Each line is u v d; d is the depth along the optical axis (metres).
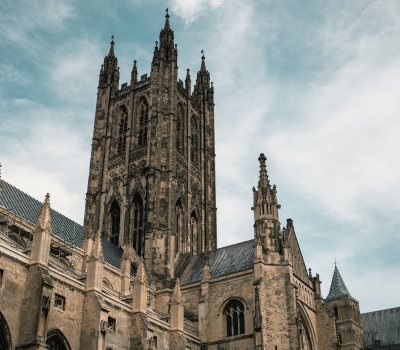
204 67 171.00
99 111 152.38
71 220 118.50
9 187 103.50
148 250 124.00
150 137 137.62
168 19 156.75
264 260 104.00
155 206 128.38
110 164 143.12
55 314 69.25
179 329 93.06
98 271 77.00
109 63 158.38
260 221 109.19
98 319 72.56
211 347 103.12
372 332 162.25
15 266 66.00
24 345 62.53
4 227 86.38
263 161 117.94
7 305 63.47
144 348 79.94
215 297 108.19
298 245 118.75
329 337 111.06
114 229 134.38
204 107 162.62
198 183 148.50
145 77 151.38
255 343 94.69
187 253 131.62
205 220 145.62
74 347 71.12
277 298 100.56
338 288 136.88
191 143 151.88
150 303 114.06
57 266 81.12
